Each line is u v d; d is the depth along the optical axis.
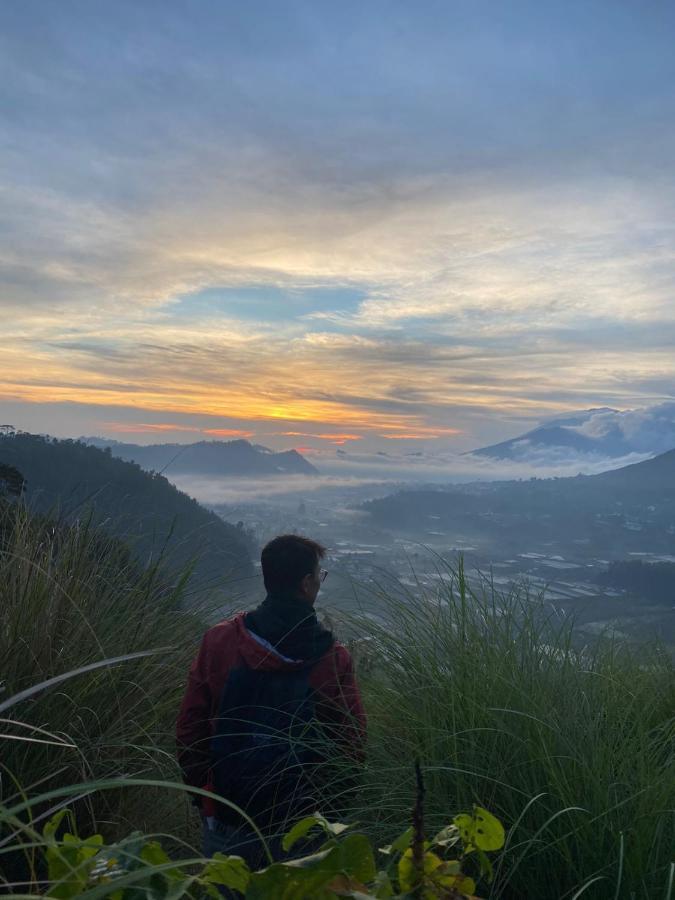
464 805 2.32
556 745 2.47
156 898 0.86
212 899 1.06
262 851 2.42
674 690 3.67
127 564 3.41
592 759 2.38
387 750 2.82
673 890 1.99
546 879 2.16
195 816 2.92
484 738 2.57
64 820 2.35
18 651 2.56
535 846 2.17
